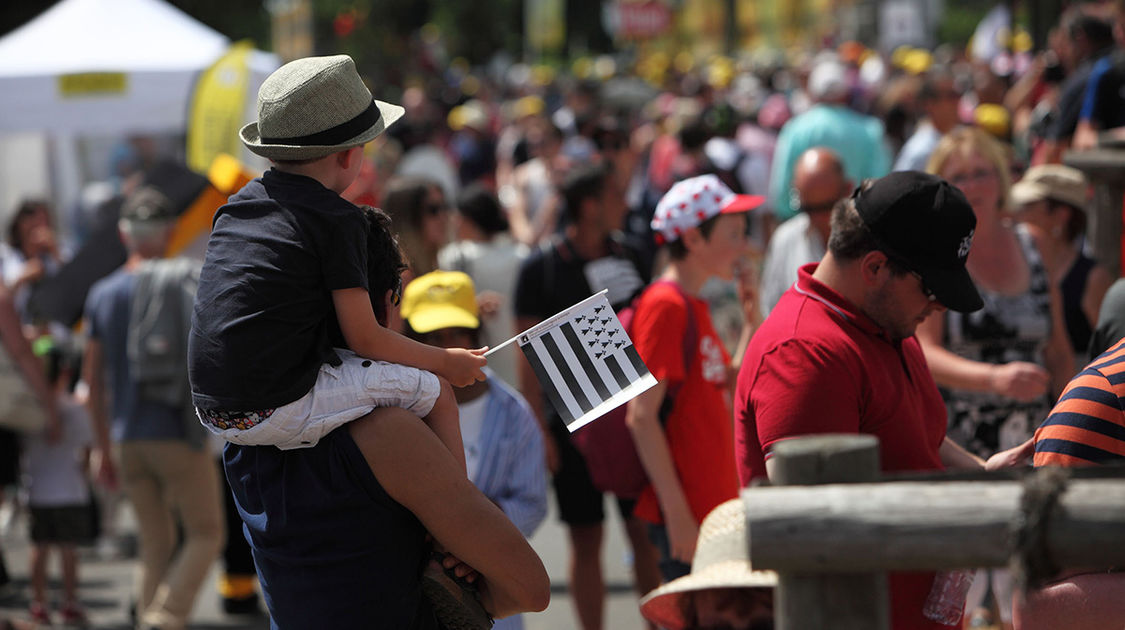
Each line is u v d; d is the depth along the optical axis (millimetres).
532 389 11852
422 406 5738
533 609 5953
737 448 6609
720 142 23219
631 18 97938
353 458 5602
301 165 5648
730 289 14375
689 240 9578
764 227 20438
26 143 27156
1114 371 6062
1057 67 21266
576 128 27797
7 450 14820
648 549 11562
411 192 11883
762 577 6137
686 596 6438
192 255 16281
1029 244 9719
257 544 5855
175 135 29156
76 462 14375
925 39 52688
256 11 51344
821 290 6281
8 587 15555
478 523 5723
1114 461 5965
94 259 16000
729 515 6629
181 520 13672
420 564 5891
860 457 4398
